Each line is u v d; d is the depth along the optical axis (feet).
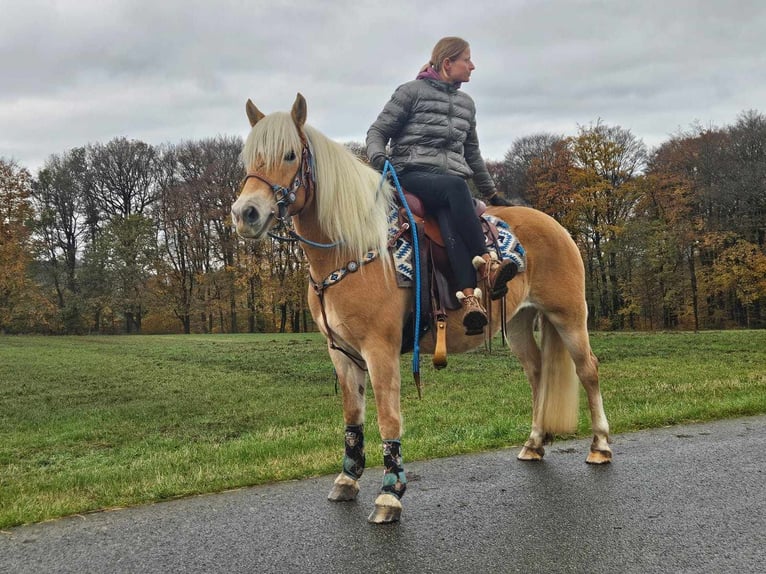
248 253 131.95
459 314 13.74
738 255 108.37
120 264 138.82
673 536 10.78
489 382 36.76
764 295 106.63
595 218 120.06
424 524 11.74
